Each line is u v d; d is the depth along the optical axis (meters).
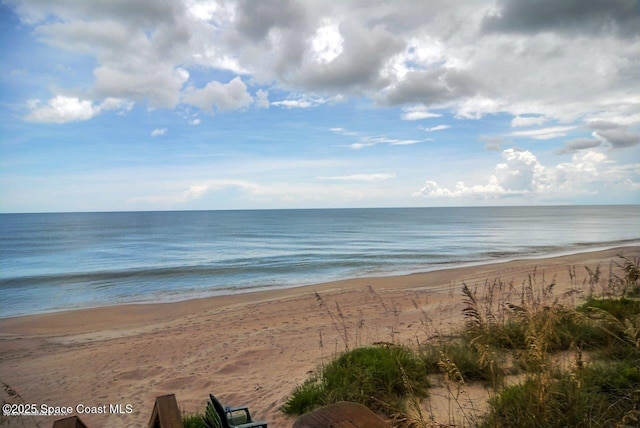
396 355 5.09
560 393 3.45
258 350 8.70
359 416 1.90
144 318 13.91
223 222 115.62
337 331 10.06
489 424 3.36
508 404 3.60
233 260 31.02
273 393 5.83
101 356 9.34
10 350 10.38
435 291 16.17
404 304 13.59
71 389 7.29
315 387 5.02
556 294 10.41
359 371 4.83
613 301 6.96
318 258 31.44
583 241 44.88
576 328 5.43
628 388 3.65
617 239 47.41
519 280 17.03
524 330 5.29
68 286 21.45
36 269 28.61
